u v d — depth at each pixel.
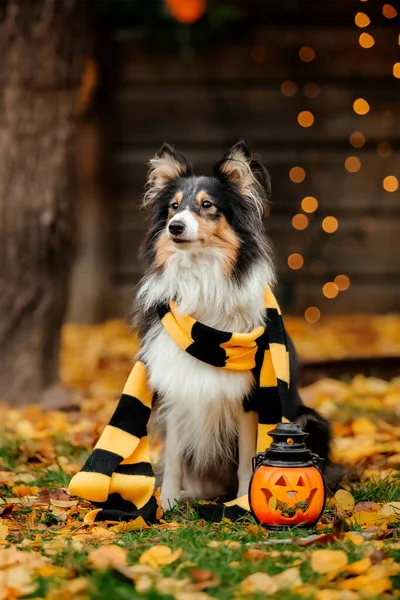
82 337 11.09
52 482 5.12
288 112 12.11
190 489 5.09
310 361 8.23
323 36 11.99
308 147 12.16
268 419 4.63
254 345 4.58
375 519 4.14
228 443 4.88
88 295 12.22
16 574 3.29
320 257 12.27
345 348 10.02
